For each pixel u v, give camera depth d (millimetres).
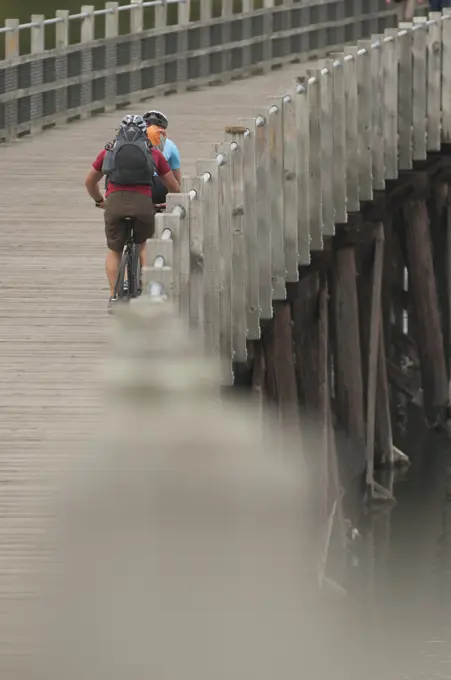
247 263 41219
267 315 42750
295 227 45094
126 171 41938
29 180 64312
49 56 79312
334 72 49781
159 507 30906
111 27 85250
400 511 56312
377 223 58750
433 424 66000
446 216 65375
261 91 89938
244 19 97188
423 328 64625
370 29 114188
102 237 54031
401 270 72188
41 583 28297
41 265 49562
